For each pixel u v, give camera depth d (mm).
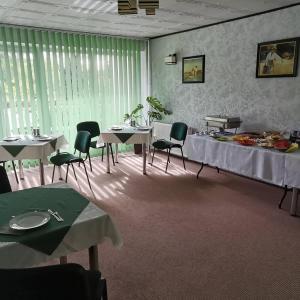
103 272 2191
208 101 4969
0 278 1014
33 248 1417
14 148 3484
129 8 2799
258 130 4223
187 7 3676
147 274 2168
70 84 5195
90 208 1732
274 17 3799
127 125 5023
